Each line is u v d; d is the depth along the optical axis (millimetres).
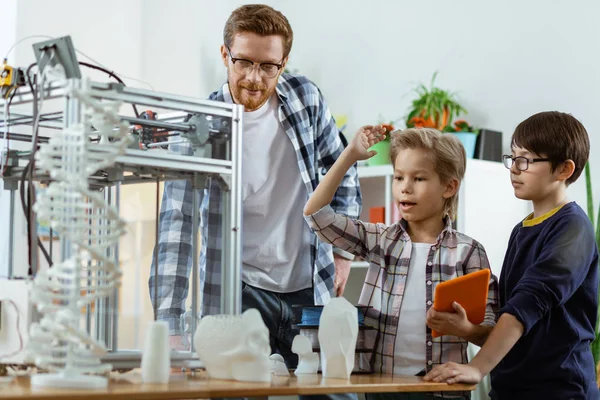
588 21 3785
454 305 1827
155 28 4465
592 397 2158
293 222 2402
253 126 2377
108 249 1880
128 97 1619
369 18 4555
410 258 2107
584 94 3777
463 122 3875
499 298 2209
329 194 2117
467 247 2080
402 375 1967
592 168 3723
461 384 1774
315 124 2480
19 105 1951
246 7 2326
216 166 1759
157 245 1874
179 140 1788
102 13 4215
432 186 2096
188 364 1703
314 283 2408
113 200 1914
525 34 3986
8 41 3805
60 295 1425
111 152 1512
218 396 1416
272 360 1859
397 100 4414
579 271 2059
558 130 2207
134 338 1692
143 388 1396
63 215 1438
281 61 2330
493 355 1870
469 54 4168
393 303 2082
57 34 3990
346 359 1767
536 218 2227
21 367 1657
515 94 4000
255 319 1618
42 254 1837
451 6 4250
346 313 1781
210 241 1811
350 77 4605
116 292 1793
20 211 1869
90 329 1728
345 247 2180
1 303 1666
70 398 1246
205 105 1742
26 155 1791
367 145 2082
